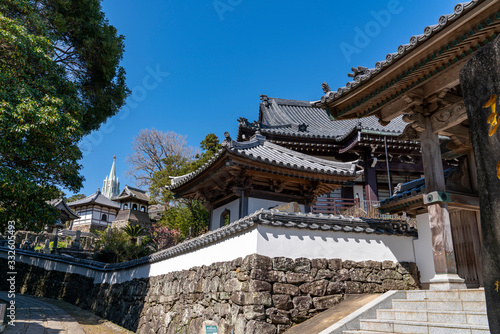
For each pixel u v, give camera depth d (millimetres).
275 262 5871
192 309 7426
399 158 16250
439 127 6484
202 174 10023
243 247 6230
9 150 8156
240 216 9148
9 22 8383
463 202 6297
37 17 9797
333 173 9523
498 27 4805
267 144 11016
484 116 1663
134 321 10047
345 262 6430
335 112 7477
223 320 6195
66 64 13547
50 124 8414
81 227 40781
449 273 5691
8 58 8883
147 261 10492
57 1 12031
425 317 4691
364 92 6695
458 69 5832
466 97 1795
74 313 12023
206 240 7520
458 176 6902
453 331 4078
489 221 1575
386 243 6949
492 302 1510
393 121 17828
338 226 6578
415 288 6773
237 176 9172
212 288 6863
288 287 5801
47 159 8930
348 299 6117
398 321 4668
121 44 14641
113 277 12703
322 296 6020
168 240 20812
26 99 8172
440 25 4902
